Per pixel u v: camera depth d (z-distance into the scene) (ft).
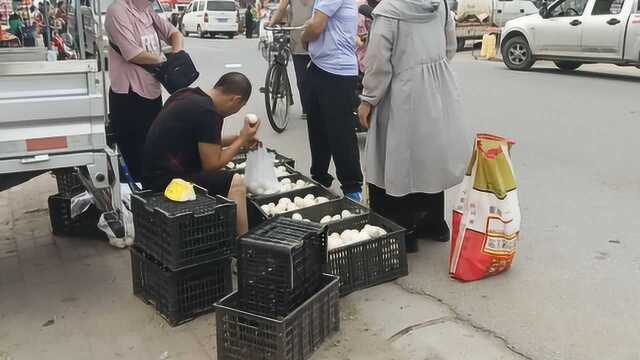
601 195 17.79
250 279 9.89
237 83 13.01
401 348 10.47
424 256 13.98
